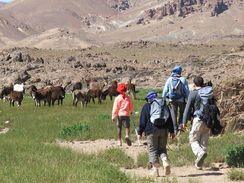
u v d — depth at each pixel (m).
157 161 19.72
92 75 144.88
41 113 50.06
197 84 20.56
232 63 123.88
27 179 17.39
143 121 19.75
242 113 29.41
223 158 22.19
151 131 19.55
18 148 25.84
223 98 30.09
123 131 32.75
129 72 150.62
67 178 17.39
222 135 28.78
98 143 29.78
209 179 18.69
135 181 17.75
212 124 20.06
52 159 22.28
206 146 20.56
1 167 19.94
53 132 34.16
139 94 78.69
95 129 33.88
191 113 20.86
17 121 43.41
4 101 78.75
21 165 20.39
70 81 125.25
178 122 24.09
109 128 34.25
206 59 151.88
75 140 31.39
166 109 19.72
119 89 27.91
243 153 21.17
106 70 155.50
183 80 23.88
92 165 20.34
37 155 23.38
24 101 73.19
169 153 23.75
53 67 155.75
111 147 26.94
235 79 30.62
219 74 111.62
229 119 29.36
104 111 48.88
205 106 20.06
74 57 186.50
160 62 184.38
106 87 77.50
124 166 22.52
